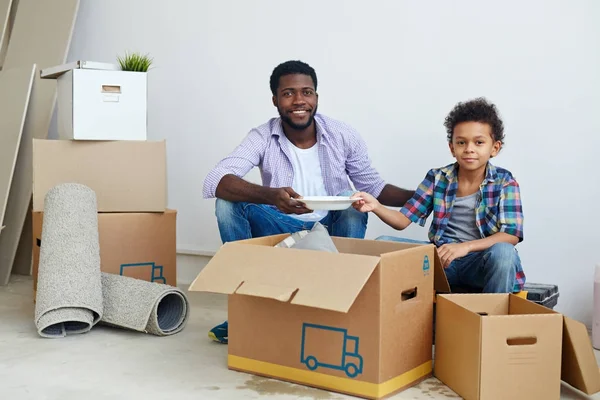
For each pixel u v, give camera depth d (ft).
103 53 12.09
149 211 9.75
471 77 9.40
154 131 11.68
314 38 10.38
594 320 8.05
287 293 5.85
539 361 5.84
